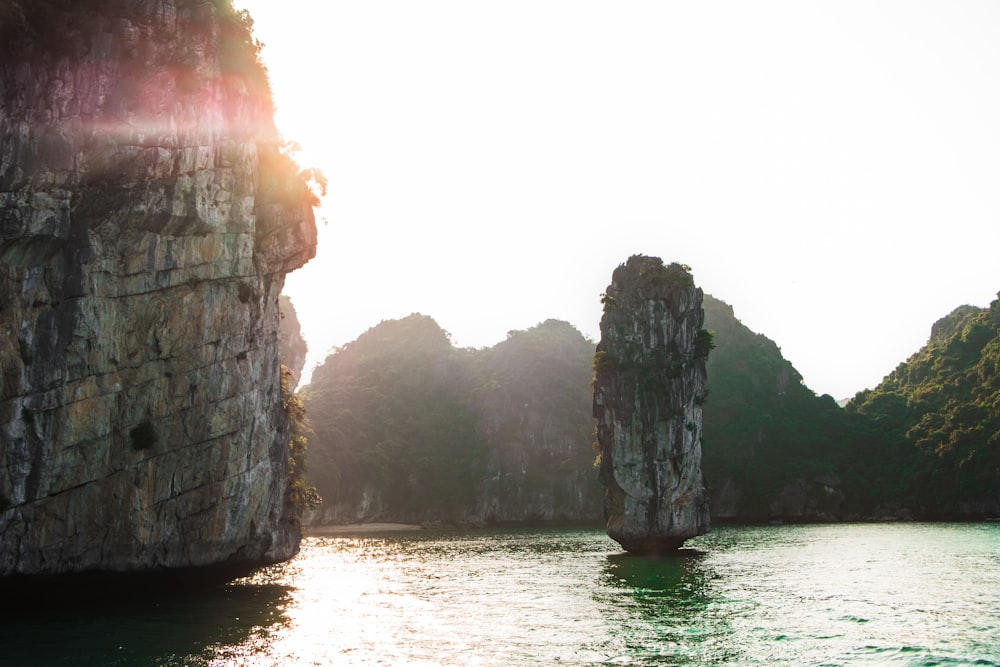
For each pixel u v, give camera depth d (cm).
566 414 19850
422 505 18862
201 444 4062
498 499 18900
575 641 3238
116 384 3750
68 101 3612
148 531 3866
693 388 7481
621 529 7269
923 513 15788
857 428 18325
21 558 3491
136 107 3775
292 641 3198
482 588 4997
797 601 4234
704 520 7512
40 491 3528
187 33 4034
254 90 4419
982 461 15188
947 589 4659
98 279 3678
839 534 10919
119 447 3772
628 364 7338
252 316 4391
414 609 4075
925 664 2861
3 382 3447
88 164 3638
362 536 13738
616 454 7269
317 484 17550
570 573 5938
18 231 3447
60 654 2922
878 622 3606
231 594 4556
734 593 4569
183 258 3956
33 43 3566
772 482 17262
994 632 3375
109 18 3806
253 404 4378
